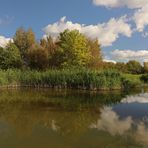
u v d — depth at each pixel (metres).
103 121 21.86
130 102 33.31
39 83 60.88
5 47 86.44
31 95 42.03
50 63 82.44
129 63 125.38
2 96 40.41
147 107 28.92
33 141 16.45
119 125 20.31
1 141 16.48
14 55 83.56
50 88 57.56
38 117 23.78
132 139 16.55
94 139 16.69
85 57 75.81
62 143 15.99
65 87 57.81
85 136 17.38
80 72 57.09
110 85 53.53
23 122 21.73
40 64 83.94
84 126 20.19
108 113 25.50
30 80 61.75
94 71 55.94
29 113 25.75
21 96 40.53
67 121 22.05
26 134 18.03
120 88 55.44
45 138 17.11
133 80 60.53
